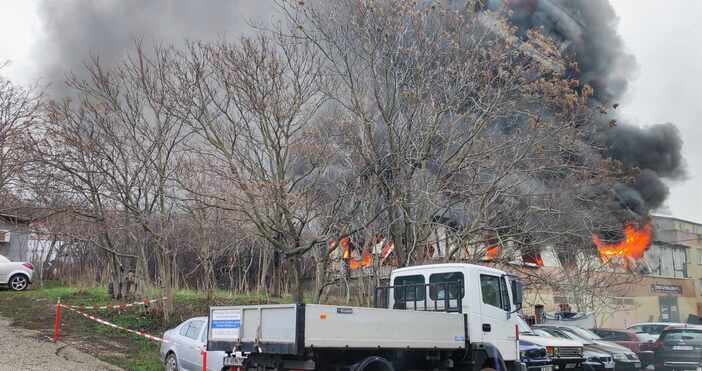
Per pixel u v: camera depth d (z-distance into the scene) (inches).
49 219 815.1
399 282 441.4
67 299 766.5
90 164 676.7
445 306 396.8
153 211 678.5
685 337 651.5
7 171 676.1
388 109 599.2
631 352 652.1
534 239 650.2
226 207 569.9
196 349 436.8
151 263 823.1
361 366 300.8
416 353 347.3
